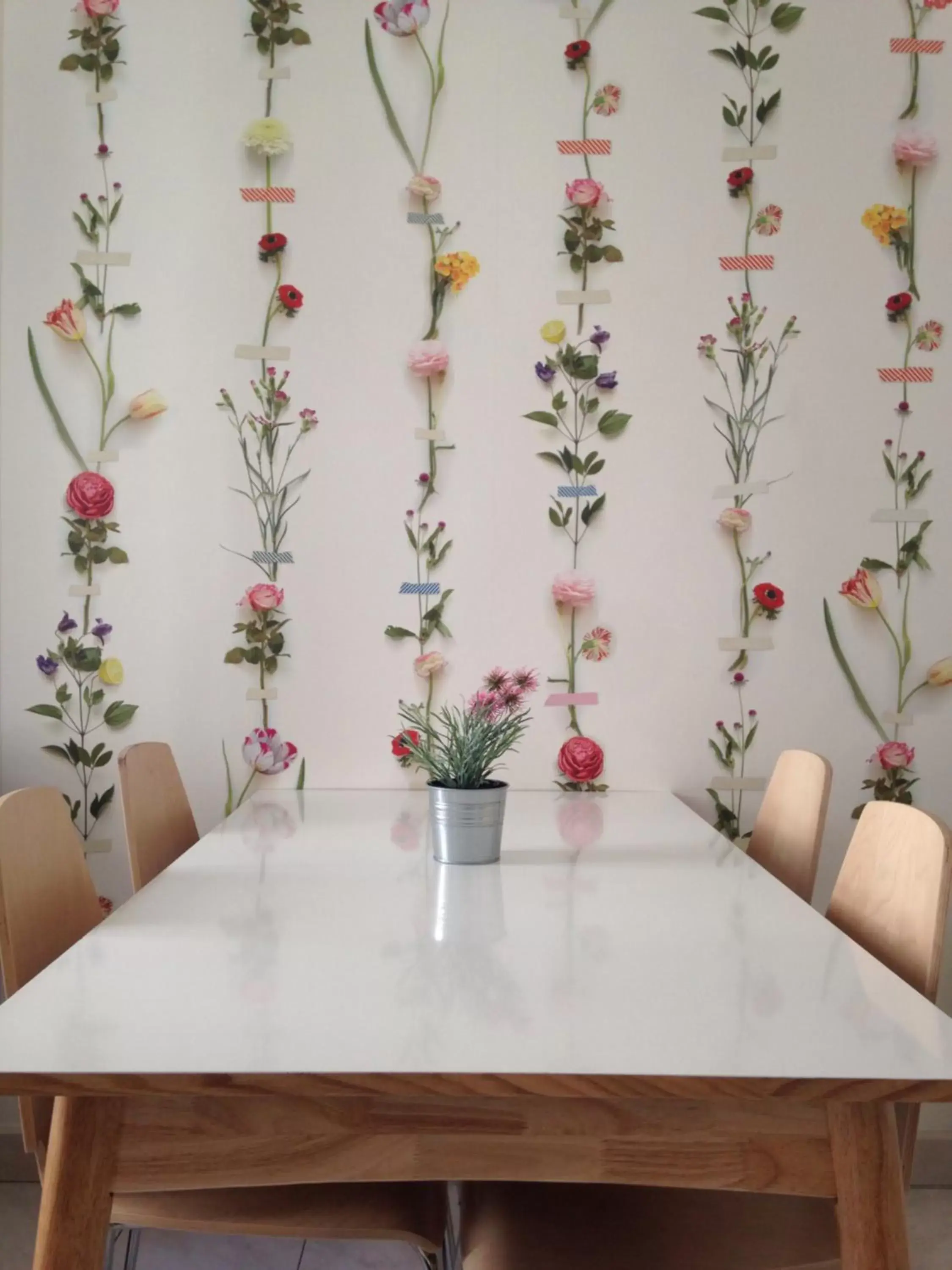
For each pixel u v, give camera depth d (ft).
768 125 7.14
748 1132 2.78
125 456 7.09
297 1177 2.78
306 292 7.12
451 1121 2.76
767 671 7.15
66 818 4.40
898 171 7.14
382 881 4.41
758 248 7.14
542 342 7.14
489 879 4.49
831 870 7.15
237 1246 6.16
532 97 7.14
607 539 7.13
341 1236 3.79
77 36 7.09
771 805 5.96
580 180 7.13
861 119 7.13
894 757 7.13
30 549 7.08
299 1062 2.55
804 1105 2.78
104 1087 2.48
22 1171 6.85
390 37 7.12
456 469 7.13
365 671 7.12
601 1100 2.77
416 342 7.13
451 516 7.13
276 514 7.10
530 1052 2.64
